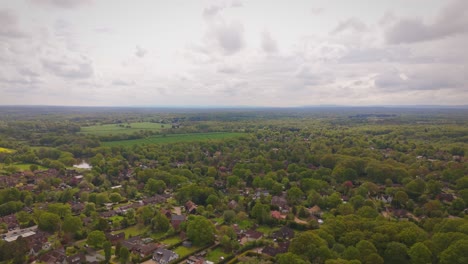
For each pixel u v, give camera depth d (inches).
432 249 6008.9
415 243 6087.6
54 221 7800.2
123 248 6373.0
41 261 6441.9
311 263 5846.5
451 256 5546.3
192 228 7342.5
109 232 7849.4
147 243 7263.8
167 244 7303.2
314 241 6186.0
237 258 6697.8
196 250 7012.8
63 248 6889.8
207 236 7204.7
